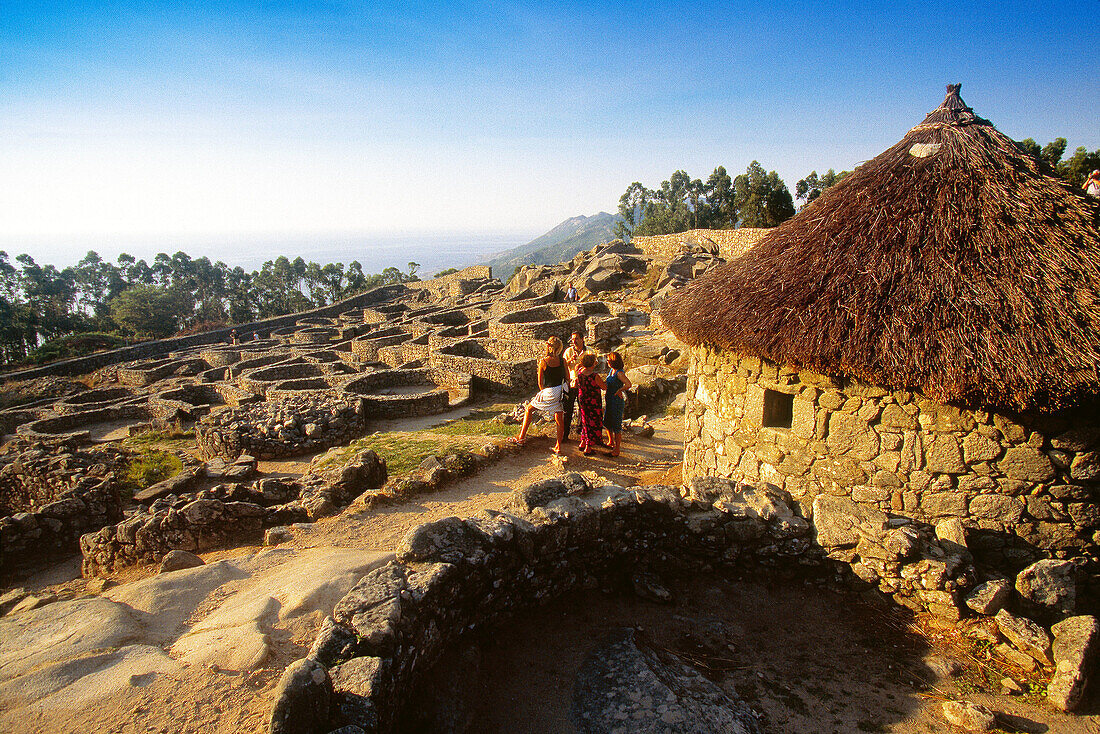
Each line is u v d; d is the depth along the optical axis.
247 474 12.68
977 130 7.09
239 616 5.00
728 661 4.98
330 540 7.44
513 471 10.36
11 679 4.16
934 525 6.22
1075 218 6.20
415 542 4.67
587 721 4.07
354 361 30.94
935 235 6.41
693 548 6.23
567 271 48.28
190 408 23.41
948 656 5.00
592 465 10.70
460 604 4.70
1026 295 5.73
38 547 9.95
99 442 20.31
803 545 6.01
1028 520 5.94
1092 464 5.65
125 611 5.34
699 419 9.29
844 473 6.85
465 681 4.36
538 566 5.45
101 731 3.63
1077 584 5.80
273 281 135.88
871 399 6.56
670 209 100.56
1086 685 4.43
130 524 8.31
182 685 4.07
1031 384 5.37
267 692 3.97
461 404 19.73
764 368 7.63
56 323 87.44
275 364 28.78
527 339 27.06
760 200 63.31
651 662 4.69
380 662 3.51
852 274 6.68
